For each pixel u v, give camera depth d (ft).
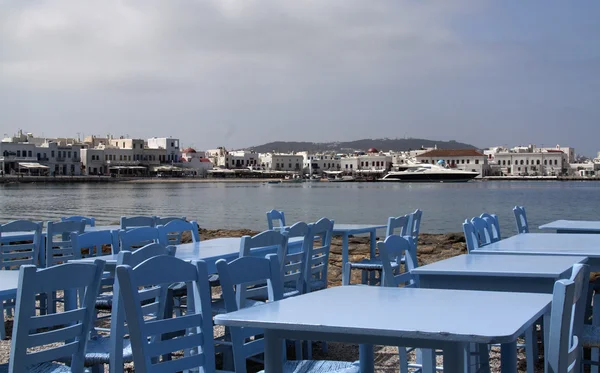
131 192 318.24
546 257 18.52
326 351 22.48
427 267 16.16
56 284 12.96
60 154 530.68
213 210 173.78
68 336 13.35
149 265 12.23
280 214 33.32
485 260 17.72
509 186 455.22
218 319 10.46
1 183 449.06
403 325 9.53
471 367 15.51
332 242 42.63
